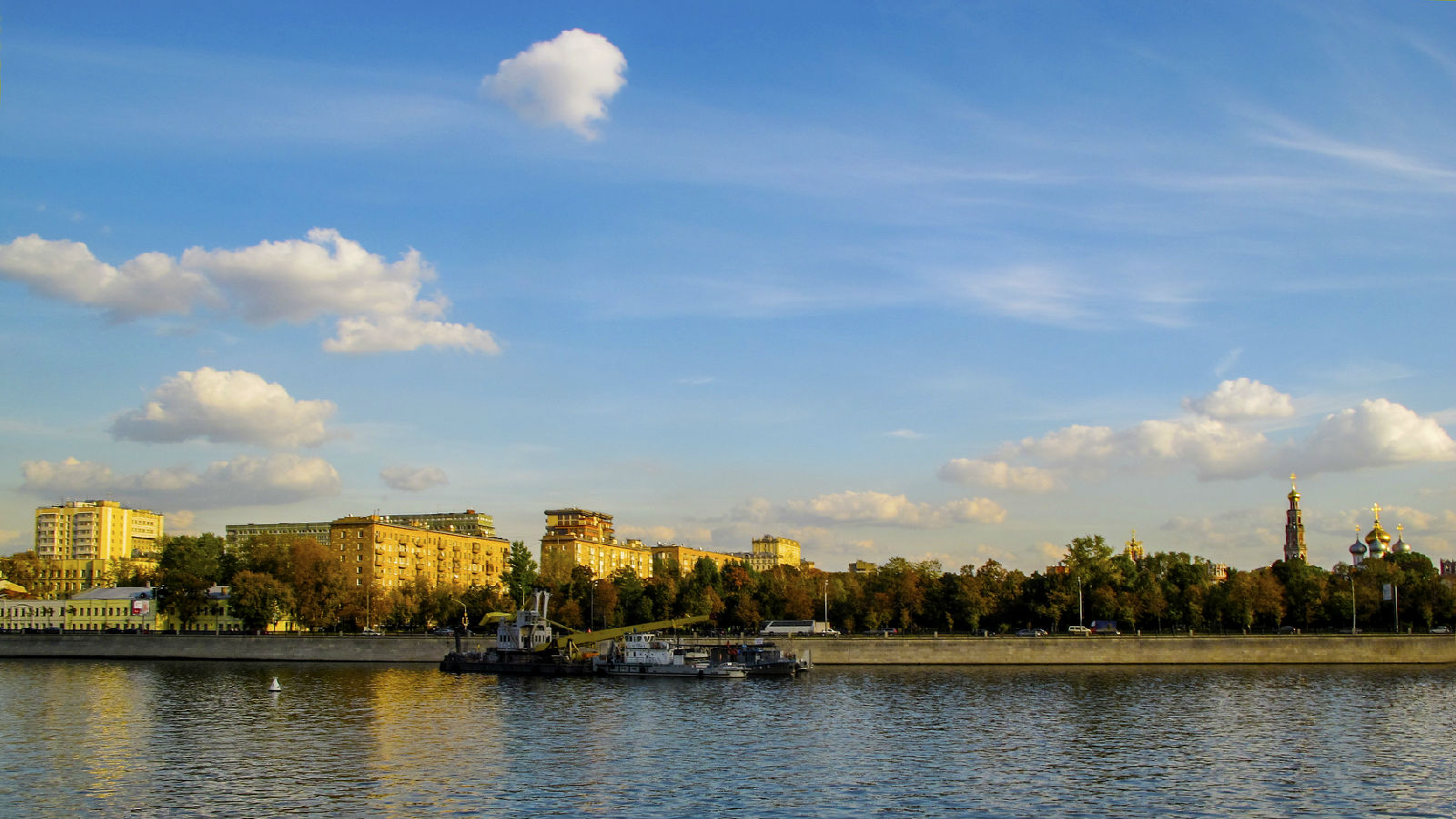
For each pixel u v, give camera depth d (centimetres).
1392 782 7981
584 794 7531
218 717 11250
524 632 17412
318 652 19962
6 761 8731
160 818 6875
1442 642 19425
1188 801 7381
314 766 8475
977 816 6969
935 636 19238
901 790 7675
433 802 7288
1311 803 7338
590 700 12962
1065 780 8012
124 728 10456
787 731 10356
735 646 18100
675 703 12688
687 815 6938
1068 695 13488
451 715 11444
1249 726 10669
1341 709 12019
